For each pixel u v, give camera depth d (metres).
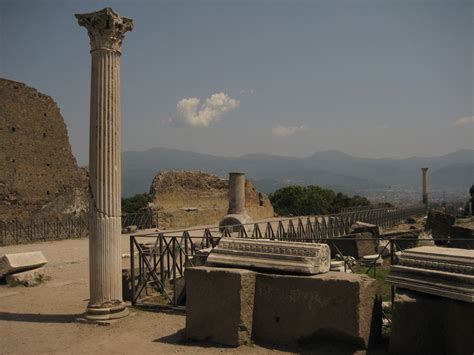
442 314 7.57
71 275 17.38
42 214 32.81
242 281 8.62
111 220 10.98
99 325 10.52
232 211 30.78
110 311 10.81
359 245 19.20
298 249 8.87
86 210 35.72
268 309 8.77
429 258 7.98
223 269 8.98
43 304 12.82
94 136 10.98
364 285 8.11
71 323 10.76
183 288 11.91
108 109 10.99
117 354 8.56
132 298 12.28
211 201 45.47
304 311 8.39
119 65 11.31
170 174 41.62
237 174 30.81
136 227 35.22
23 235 29.27
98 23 10.95
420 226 35.25
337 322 8.05
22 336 9.88
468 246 19.61
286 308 8.58
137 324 10.52
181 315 11.26
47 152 34.03
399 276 8.20
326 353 8.09
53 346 9.16
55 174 34.47
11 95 31.80
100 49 11.00
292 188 70.81
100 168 10.91
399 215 42.78
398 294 7.90
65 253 23.38
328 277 8.33
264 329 8.79
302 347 8.40
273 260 8.95
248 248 9.35
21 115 32.38
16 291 14.55
